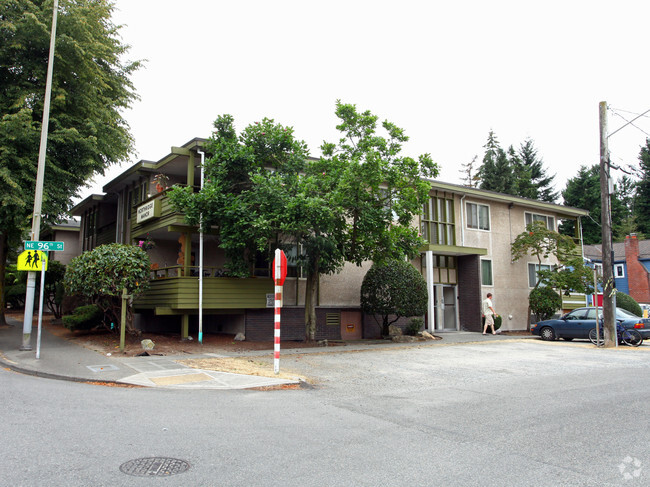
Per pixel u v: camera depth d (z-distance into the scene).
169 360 11.88
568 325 18.53
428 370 11.25
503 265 25.17
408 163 15.34
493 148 54.56
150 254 18.84
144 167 17.97
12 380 9.18
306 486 4.20
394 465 4.76
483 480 4.39
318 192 14.65
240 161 15.27
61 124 16.91
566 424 6.39
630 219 49.38
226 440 5.48
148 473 4.41
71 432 5.63
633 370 11.23
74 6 17.41
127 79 20.31
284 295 17.83
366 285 18.53
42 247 11.90
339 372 10.87
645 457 5.05
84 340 15.34
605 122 17.48
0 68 16.92
